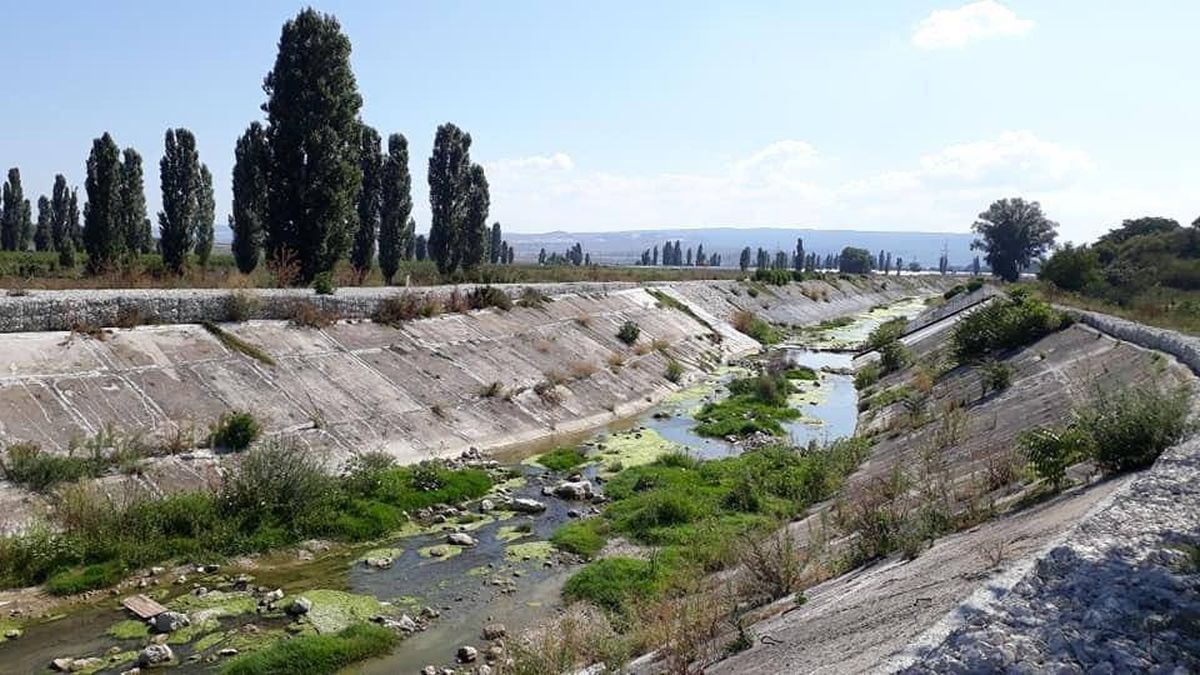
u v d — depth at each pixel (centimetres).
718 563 1630
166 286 3020
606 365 3841
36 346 1944
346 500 1894
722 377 4562
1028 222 10288
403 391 2670
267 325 2588
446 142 5509
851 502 1717
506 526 1934
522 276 5881
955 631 653
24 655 1223
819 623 962
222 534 1647
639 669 1042
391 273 4859
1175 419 1194
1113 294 4953
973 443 1988
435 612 1445
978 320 3350
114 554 1526
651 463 2544
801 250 17075
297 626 1355
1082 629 637
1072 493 1174
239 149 4847
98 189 4184
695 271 10819
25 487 1585
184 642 1286
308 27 3497
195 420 2005
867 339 6400
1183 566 724
